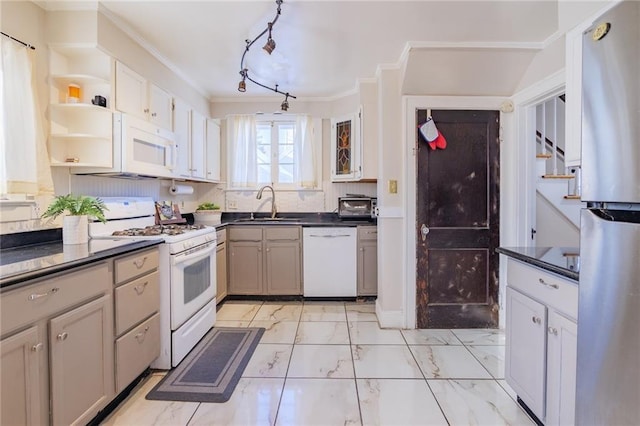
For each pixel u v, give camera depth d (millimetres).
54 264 1338
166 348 2139
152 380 2031
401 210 2869
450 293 2877
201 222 3627
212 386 1962
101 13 2033
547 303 1494
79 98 2078
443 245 2857
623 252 959
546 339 1503
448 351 2436
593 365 1068
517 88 2721
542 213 3178
